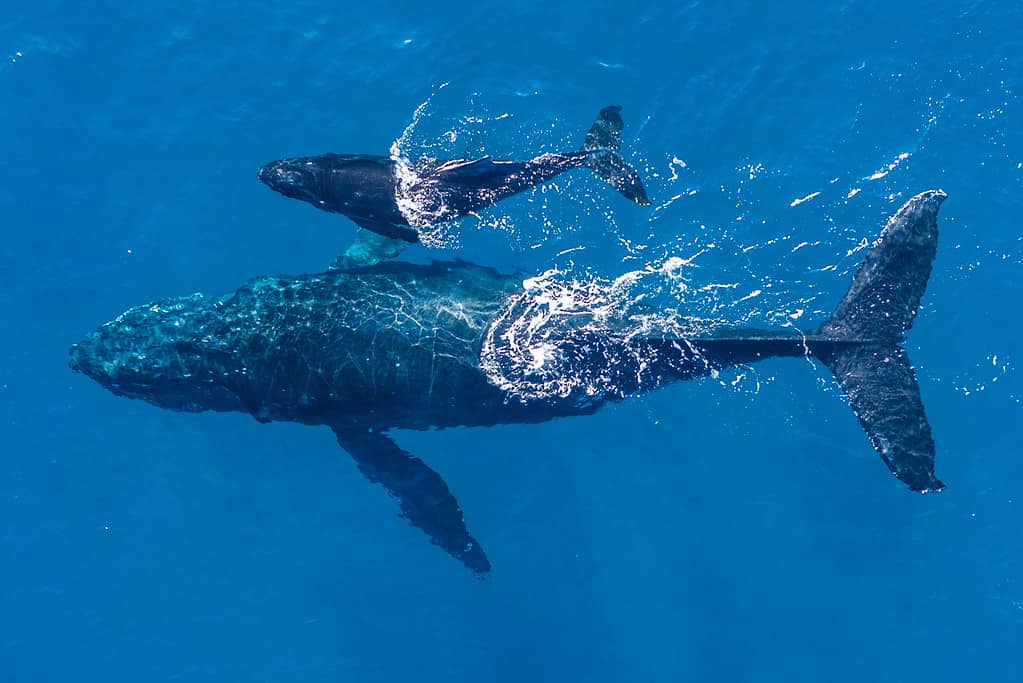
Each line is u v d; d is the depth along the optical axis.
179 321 23.89
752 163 25.09
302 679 21.72
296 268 25.44
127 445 23.92
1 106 26.94
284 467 23.78
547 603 22.17
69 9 27.94
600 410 23.28
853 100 25.56
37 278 25.27
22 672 21.91
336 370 22.70
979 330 23.20
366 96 26.62
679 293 23.52
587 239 24.38
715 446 23.02
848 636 21.53
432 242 24.59
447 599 22.33
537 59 26.64
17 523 23.09
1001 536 21.86
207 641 22.14
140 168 26.34
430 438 23.77
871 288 21.92
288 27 27.70
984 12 26.03
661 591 22.16
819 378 22.94
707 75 26.14
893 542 22.11
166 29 27.78
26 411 24.03
